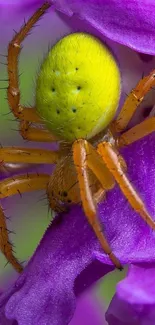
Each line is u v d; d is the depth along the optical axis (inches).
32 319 1.9
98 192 2.0
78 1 1.8
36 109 2.0
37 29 2.1
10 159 2.1
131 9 1.8
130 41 1.8
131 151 2.0
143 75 2.0
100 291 2.4
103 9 1.8
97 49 1.9
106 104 1.9
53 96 1.9
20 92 2.1
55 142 2.1
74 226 2.0
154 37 1.8
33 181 2.1
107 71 1.9
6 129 2.3
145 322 1.8
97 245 1.9
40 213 2.3
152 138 2.0
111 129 2.0
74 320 2.3
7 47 2.1
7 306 1.9
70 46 1.9
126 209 2.0
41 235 2.3
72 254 2.0
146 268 1.9
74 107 1.9
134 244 1.9
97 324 2.3
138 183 2.0
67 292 1.9
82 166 1.9
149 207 1.9
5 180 2.1
